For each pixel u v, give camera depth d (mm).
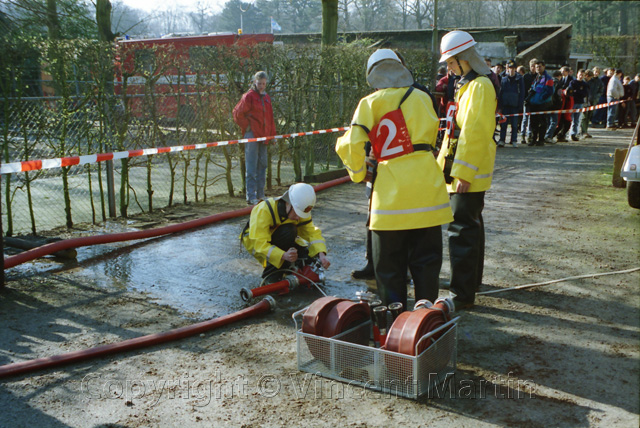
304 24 65562
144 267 5707
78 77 7023
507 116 14461
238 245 6469
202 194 9219
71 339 4078
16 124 6445
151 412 3137
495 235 6582
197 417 3076
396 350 3248
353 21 40031
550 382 3367
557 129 16031
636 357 3660
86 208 8164
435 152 4727
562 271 5336
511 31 24172
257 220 4938
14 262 5301
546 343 3881
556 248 6062
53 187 9430
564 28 21859
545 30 23344
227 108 8984
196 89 8461
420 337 3217
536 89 14664
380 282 3896
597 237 6457
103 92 7141
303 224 5145
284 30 65688
